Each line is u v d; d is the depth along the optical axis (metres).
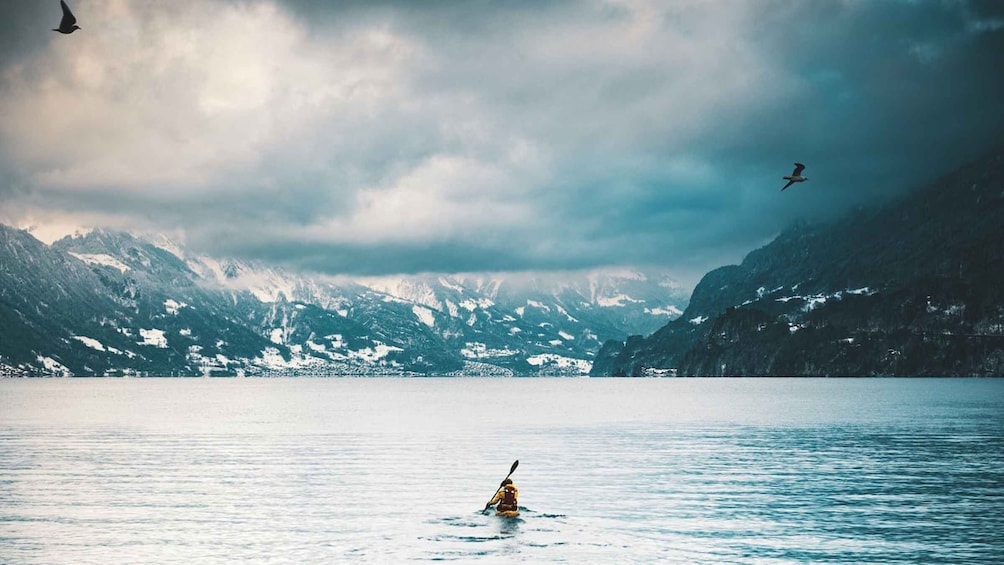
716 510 51.38
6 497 56.28
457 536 44.66
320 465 74.12
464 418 149.25
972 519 48.53
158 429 119.62
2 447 91.12
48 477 66.19
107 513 50.53
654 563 39.44
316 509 51.84
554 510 51.53
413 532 45.53
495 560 40.00
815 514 50.19
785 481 63.16
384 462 76.56
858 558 40.06
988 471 68.50
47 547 42.03
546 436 106.56
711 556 40.53
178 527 46.59
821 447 89.12
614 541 43.53
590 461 76.81
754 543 42.91
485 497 56.22
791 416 146.12
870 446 89.69
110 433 111.50
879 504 53.34
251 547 42.22
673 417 148.25
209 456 81.94
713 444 93.69
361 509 51.88
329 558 40.16
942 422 126.62
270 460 78.25
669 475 66.69
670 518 49.09
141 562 39.34
